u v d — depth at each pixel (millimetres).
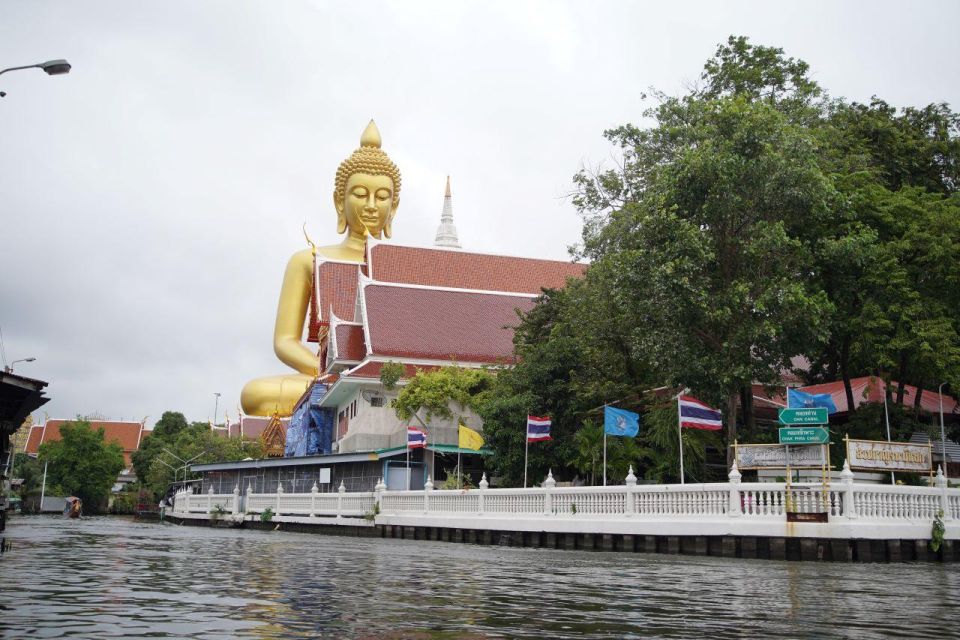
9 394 30422
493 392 44281
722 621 11422
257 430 82125
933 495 25188
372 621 10922
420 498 38125
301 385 79375
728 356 30188
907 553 24188
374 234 79000
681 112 33844
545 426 34562
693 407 28672
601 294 36625
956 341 34375
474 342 57562
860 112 44031
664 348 30953
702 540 25438
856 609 12859
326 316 67312
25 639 9125
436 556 24438
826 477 24734
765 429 35312
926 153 43094
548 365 39125
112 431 140625
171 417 122000
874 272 32625
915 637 10289
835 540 23234
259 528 50656
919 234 33781
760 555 24266
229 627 10156
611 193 40531
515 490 32219
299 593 13938
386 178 79438
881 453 25594
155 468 92312
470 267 66938
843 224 33156
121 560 20766
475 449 41156
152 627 10039
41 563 19328
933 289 34906
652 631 10500
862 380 39906
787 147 30562
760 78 38469
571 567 20453
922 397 39750
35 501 99375
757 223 30578
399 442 50844
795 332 30578
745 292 29781
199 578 16266
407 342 56062
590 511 29078
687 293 29750
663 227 30375
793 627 10984
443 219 107625
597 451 35000
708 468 37625
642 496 27438
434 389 47812
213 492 62188
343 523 43125
